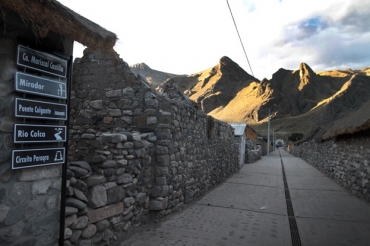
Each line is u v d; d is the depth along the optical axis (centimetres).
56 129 301
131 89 639
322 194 930
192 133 770
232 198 825
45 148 289
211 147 977
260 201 798
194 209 679
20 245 270
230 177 1292
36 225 286
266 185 1092
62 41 307
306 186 1096
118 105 648
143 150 532
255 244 472
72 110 689
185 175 706
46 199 296
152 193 572
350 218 640
